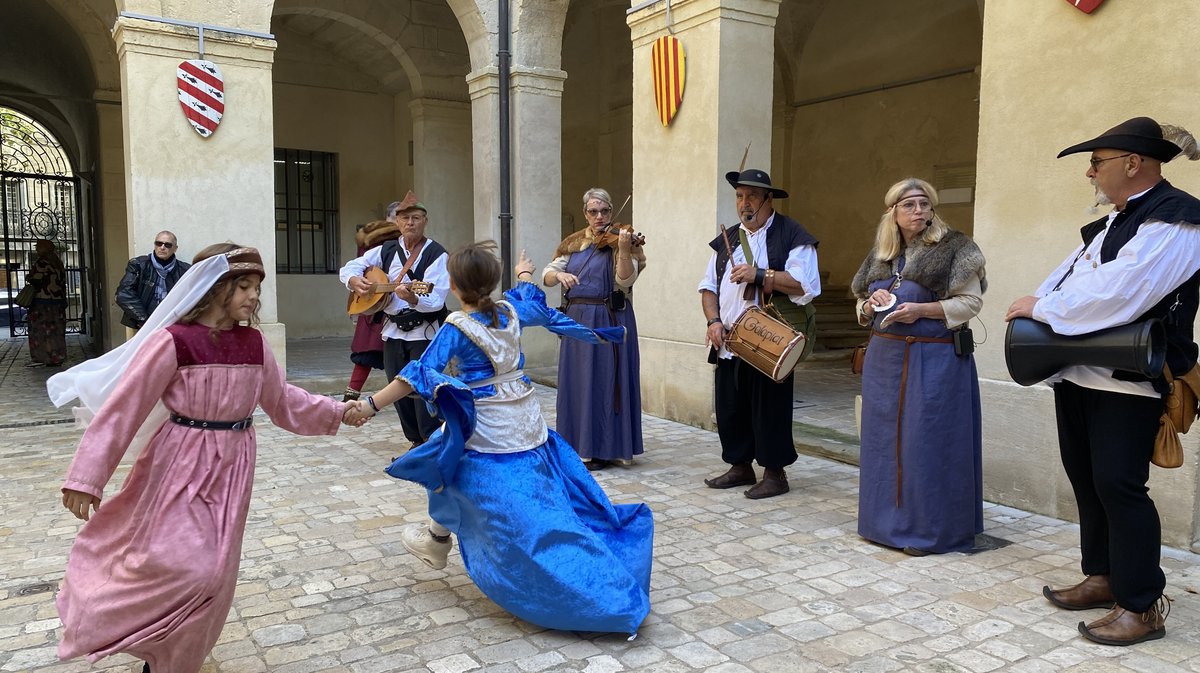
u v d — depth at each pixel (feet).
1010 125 14.32
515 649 9.54
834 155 39.47
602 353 17.56
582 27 44.91
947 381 12.38
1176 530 12.71
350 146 45.75
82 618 7.38
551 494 9.79
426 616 10.44
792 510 14.92
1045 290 10.34
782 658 9.30
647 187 23.61
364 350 19.88
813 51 39.78
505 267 30.27
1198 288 9.21
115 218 37.27
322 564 12.25
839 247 39.63
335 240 46.01
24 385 30.71
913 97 35.45
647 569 10.43
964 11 32.83
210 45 24.53
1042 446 14.39
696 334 22.25
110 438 7.23
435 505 10.33
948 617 10.37
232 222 25.25
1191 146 9.27
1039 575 11.76
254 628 10.11
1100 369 9.39
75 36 37.50
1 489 16.28
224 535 7.69
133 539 7.45
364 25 38.27
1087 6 13.10
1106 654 9.36
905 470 12.60
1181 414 9.18
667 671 9.02
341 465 18.22
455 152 41.34
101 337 40.96
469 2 29.58
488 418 9.71
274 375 8.38
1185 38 12.11
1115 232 9.34
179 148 24.36
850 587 11.36
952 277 12.07
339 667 9.11
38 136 61.26
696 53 21.48
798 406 24.45
